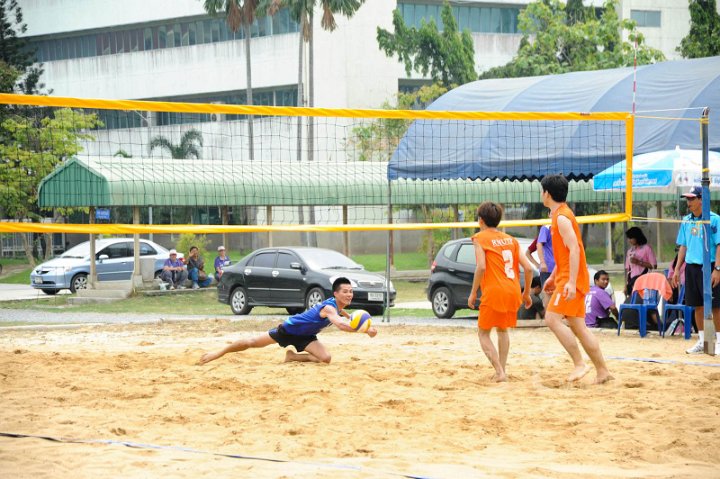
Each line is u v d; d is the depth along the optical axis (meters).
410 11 72.88
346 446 7.31
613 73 24.89
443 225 17.92
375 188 40.84
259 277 24.53
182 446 7.33
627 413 8.48
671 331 16.66
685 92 21.86
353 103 68.50
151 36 76.31
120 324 20.95
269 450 7.18
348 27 68.25
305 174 39.91
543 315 19.33
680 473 6.48
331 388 10.12
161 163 36.84
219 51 73.25
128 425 8.16
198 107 14.49
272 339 12.20
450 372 11.41
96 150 74.88
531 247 13.25
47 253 61.53
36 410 8.88
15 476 6.34
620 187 17.77
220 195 36.38
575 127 22.67
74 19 77.69
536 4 59.03
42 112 63.06
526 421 8.27
